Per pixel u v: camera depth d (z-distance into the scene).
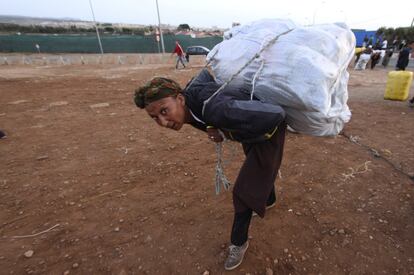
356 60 16.88
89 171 3.54
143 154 3.99
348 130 4.78
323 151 3.90
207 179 3.25
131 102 7.33
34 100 7.70
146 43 35.91
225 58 1.71
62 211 2.77
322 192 2.93
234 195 1.84
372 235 2.33
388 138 4.39
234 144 4.13
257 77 1.57
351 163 3.53
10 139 4.73
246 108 1.36
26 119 5.88
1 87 9.86
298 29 1.66
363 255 2.14
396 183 3.06
